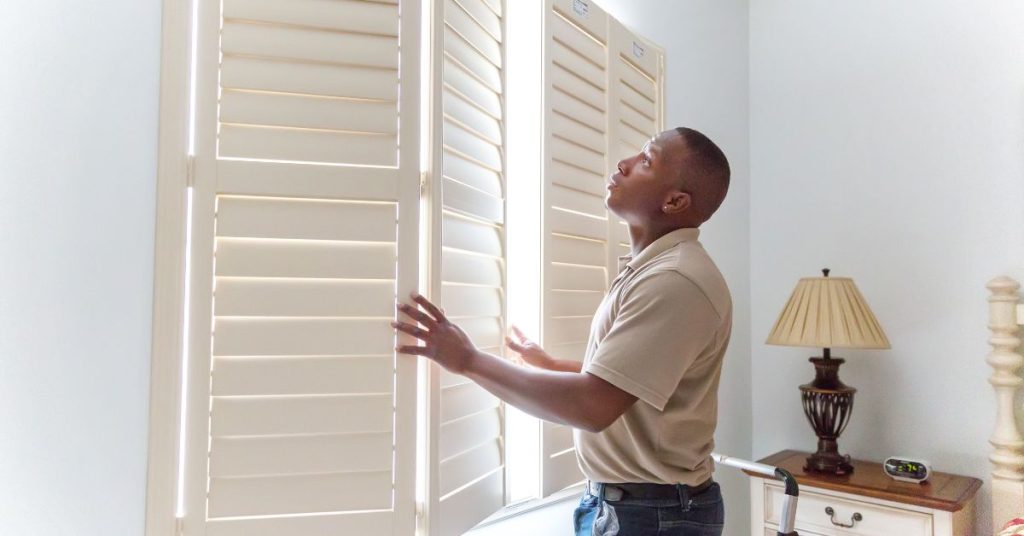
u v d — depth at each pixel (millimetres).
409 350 1080
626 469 1201
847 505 1970
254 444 1035
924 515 1840
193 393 1014
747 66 2654
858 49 2410
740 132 2602
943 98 2219
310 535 1050
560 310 1545
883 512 1906
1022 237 2053
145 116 1031
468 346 1084
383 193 1106
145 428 1006
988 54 2137
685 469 1215
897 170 2305
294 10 1083
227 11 1052
